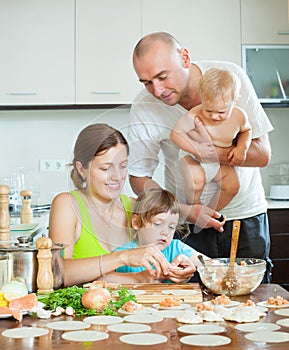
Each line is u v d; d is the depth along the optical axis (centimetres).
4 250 181
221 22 464
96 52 463
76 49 463
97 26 462
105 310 165
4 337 144
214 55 465
